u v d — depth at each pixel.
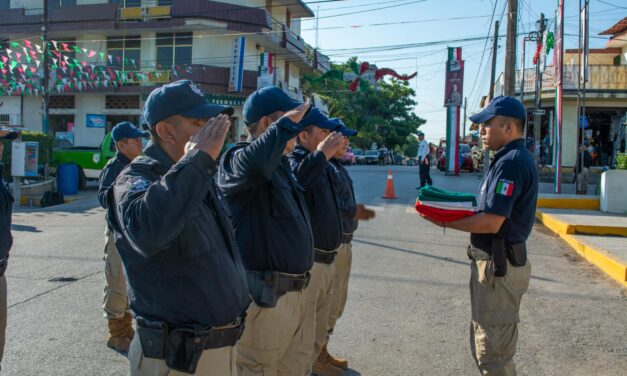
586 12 16.55
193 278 2.14
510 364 3.44
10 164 16.89
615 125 27.80
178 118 2.24
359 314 5.79
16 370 4.32
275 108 3.22
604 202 12.80
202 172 1.98
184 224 2.02
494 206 3.24
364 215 4.46
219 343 2.25
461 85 26.98
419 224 11.34
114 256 4.68
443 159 32.44
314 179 3.54
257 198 3.10
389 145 62.00
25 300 6.06
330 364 4.45
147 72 30.84
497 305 3.39
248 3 32.66
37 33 32.22
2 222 3.52
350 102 56.66
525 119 3.45
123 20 31.28
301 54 38.25
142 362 2.22
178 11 30.55
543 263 8.30
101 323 5.38
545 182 22.66
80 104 32.97
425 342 5.06
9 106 33.50
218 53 31.53
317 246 3.74
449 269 7.72
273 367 3.16
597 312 5.96
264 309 3.05
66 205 14.99
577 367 4.58
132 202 2.00
